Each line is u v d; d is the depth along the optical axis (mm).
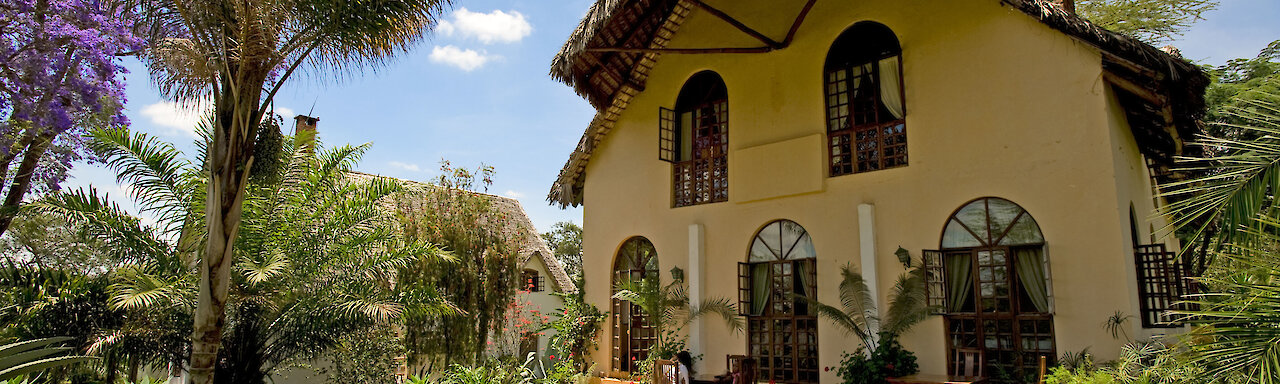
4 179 11922
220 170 7531
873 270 11016
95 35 11594
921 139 11141
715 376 11016
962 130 10797
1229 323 5078
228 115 7676
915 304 10367
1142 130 11742
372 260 10492
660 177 13922
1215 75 15109
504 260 14109
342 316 9539
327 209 10781
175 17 8250
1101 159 9570
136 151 9273
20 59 10984
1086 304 9375
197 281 8938
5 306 7941
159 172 9430
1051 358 9523
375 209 11117
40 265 8703
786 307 12047
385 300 9664
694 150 13773
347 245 10320
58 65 11391
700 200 13453
